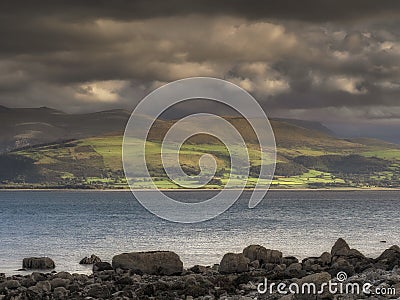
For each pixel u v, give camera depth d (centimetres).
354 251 5250
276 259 5178
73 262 6169
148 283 4116
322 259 5038
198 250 7262
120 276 4484
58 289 3878
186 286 3891
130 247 7725
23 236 9475
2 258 6562
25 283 4266
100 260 6131
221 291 3650
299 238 8688
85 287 4025
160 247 7662
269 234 9381
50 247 7762
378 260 4812
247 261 4881
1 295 3803
